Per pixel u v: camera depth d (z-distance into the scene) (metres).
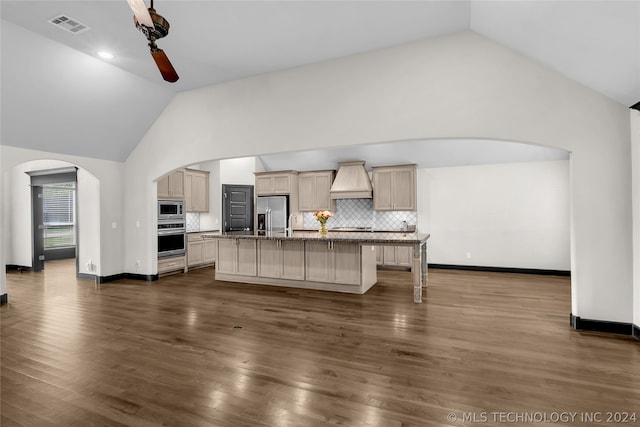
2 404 2.08
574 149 3.37
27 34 3.63
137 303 4.44
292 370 2.52
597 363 2.60
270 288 5.30
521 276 6.16
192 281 5.88
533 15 2.84
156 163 5.75
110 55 4.16
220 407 2.05
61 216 9.06
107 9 3.22
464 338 3.14
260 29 3.58
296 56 4.23
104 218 5.81
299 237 5.01
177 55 4.17
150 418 1.94
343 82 4.28
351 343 3.04
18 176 7.16
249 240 5.71
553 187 6.26
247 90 4.88
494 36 3.53
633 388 2.23
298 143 4.54
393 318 3.75
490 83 3.65
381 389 2.24
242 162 8.29
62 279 6.10
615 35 2.51
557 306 4.20
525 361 2.65
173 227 6.48
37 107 4.35
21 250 7.16
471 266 6.81
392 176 7.04
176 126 5.51
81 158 5.45
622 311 3.22
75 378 2.41
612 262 3.26
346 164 7.50
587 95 3.33
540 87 3.48
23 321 3.71
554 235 6.25
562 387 2.25
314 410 2.01
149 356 2.78
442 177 7.03
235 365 2.61
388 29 3.64
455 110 3.77
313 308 4.16
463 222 6.88
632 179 3.18
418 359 2.70
